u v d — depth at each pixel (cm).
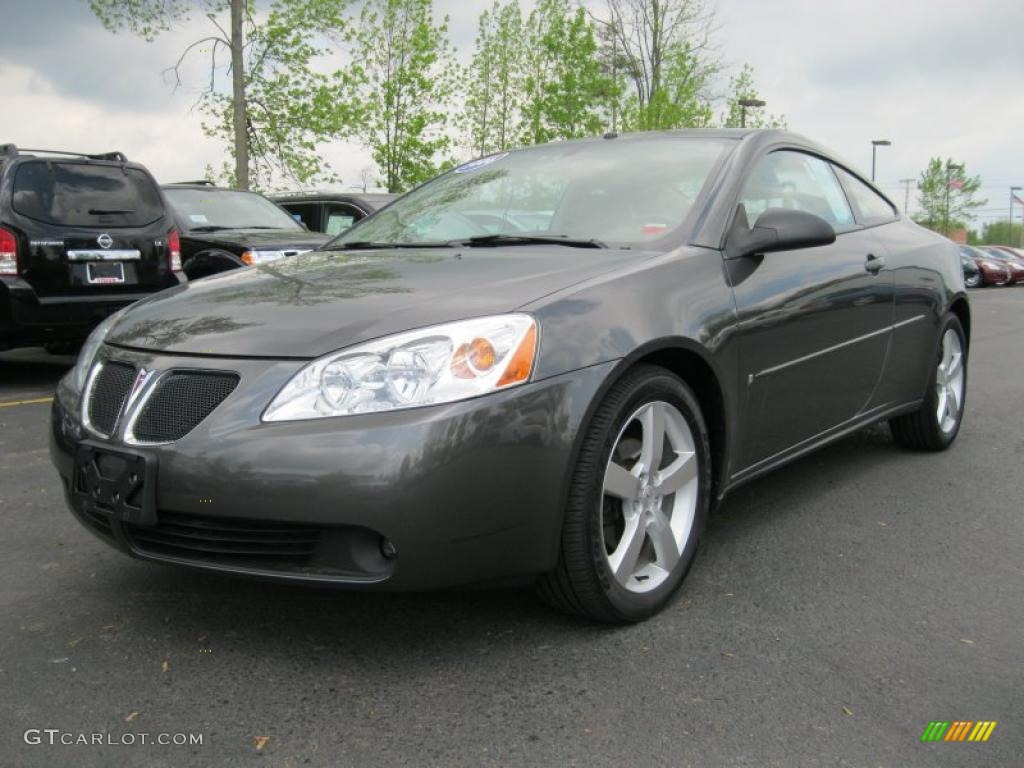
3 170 705
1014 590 311
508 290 267
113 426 262
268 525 241
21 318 701
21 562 337
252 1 1733
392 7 1914
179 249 795
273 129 1822
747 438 329
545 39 2212
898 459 484
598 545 262
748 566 331
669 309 287
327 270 317
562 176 379
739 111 2953
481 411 237
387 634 275
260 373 247
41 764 210
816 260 369
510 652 263
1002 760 212
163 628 280
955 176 5988
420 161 1981
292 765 210
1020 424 575
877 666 256
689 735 222
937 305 464
